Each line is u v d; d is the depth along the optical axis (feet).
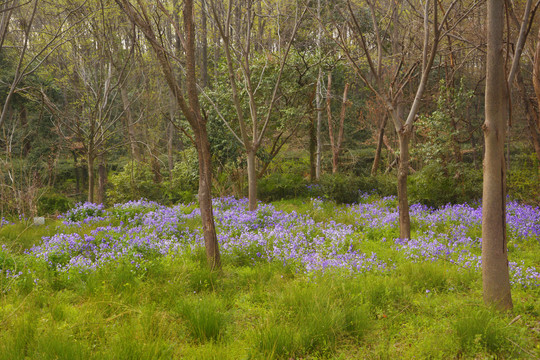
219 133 54.13
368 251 26.73
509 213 35.76
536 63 34.01
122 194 62.28
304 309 16.24
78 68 53.11
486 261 17.08
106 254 24.58
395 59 55.26
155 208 45.19
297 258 24.39
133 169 63.77
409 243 26.43
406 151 29.22
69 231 35.12
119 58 57.72
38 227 38.22
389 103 29.73
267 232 30.89
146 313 15.96
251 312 17.53
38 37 51.85
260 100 54.95
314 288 17.98
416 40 48.24
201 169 23.25
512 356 13.48
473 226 32.32
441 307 17.35
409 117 29.12
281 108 59.88
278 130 56.70
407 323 16.16
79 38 49.88
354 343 14.92
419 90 28.81
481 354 13.64
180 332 15.53
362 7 50.75
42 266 22.85
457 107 45.55
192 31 22.47
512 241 28.48
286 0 49.08
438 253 25.07
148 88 70.03
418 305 17.72
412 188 43.75
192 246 27.25
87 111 50.55
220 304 17.80
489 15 16.49
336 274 20.75
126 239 28.37
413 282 20.48
